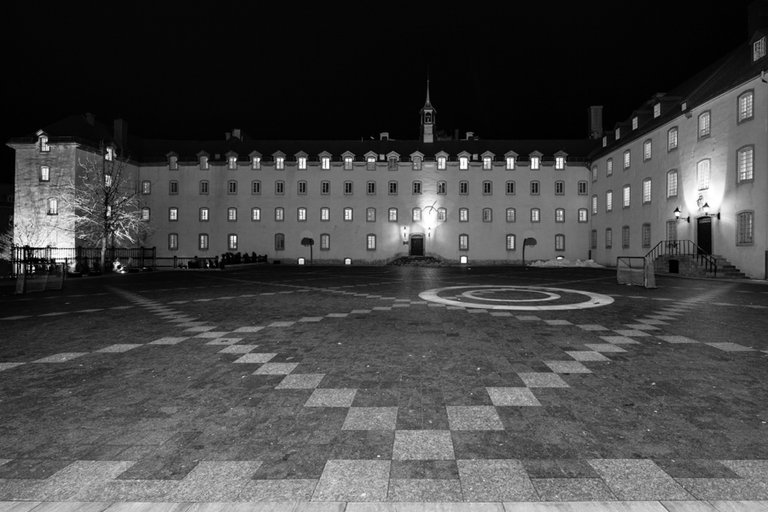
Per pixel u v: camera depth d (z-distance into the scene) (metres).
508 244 51.22
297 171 51.91
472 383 5.33
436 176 51.75
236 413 4.39
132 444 3.71
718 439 3.75
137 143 54.41
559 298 14.29
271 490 2.99
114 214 37.56
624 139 40.28
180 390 5.12
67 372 5.91
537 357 6.56
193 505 2.83
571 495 2.92
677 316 10.45
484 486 3.03
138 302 13.84
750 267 24.86
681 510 2.76
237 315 10.92
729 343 7.49
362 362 6.32
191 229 51.56
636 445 3.64
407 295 15.54
